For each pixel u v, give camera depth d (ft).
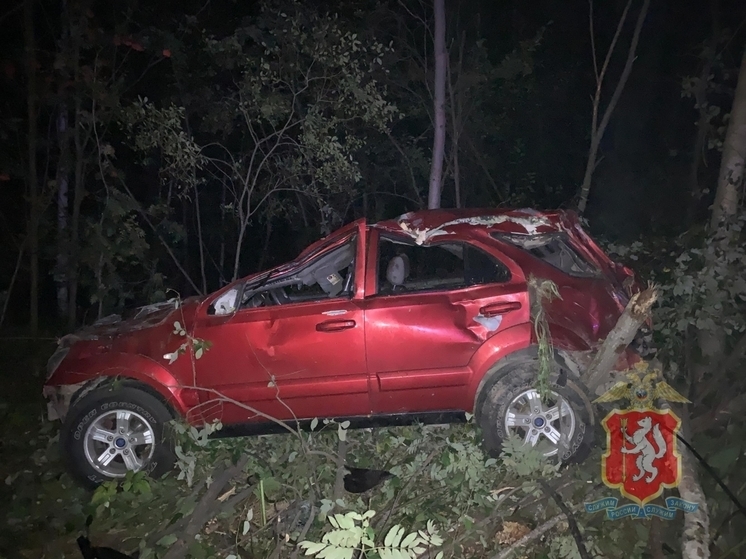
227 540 13.47
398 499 13.75
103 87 28.22
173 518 14.12
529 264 15.85
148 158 30.12
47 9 32.32
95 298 28.55
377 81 34.01
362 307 15.76
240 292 16.63
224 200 42.09
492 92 38.88
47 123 35.81
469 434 15.98
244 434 16.44
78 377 16.20
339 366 15.76
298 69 28.30
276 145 29.63
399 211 44.37
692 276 18.72
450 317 15.58
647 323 15.76
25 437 20.38
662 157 45.62
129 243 28.78
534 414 15.29
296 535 12.98
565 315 15.42
